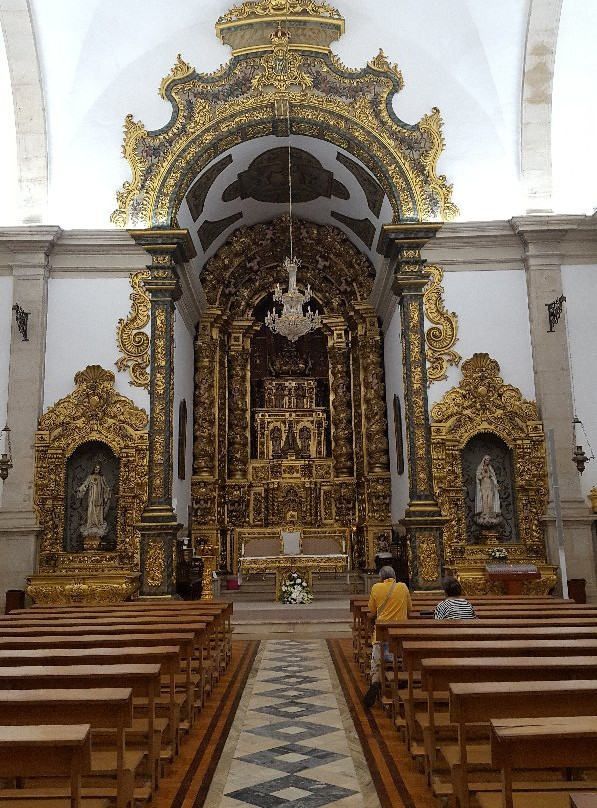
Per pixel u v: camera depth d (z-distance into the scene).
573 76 15.22
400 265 15.31
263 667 9.60
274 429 21.11
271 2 15.51
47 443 14.41
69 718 3.71
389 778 5.08
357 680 8.62
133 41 15.27
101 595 13.38
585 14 14.37
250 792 4.82
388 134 15.90
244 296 21.42
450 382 14.97
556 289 15.00
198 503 19.31
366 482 19.59
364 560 19.08
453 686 3.68
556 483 12.34
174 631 6.45
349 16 15.60
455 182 15.77
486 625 6.26
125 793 4.09
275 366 21.66
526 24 14.59
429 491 14.45
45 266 15.03
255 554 18.91
